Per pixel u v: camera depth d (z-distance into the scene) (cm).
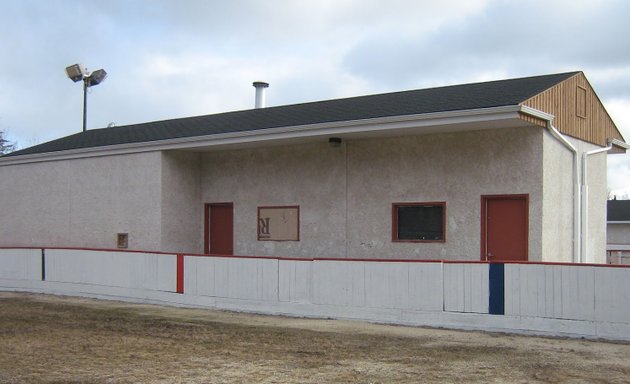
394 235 1606
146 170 1922
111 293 1722
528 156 1430
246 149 1878
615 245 3603
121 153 1977
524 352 1009
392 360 955
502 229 1470
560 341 1101
